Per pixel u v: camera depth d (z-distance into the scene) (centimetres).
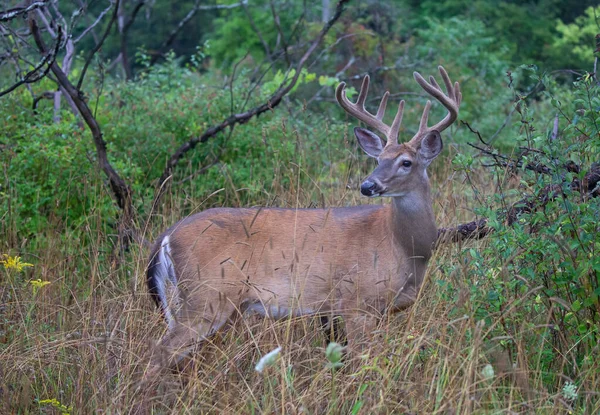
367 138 802
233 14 2466
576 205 647
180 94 1232
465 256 721
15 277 762
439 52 1945
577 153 712
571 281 649
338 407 586
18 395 616
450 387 555
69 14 2039
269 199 908
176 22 3000
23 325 682
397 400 578
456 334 616
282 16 2300
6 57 1009
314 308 724
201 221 719
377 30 2005
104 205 956
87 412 604
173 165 1070
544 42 2508
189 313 693
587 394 578
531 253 655
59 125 1027
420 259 722
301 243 722
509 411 534
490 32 2433
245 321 663
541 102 1571
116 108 1212
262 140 1063
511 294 654
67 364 648
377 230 724
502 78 1967
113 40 2584
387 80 1764
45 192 971
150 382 595
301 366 644
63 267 836
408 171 712
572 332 659
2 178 951
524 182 688
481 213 662
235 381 632
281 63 1930
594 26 2359
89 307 686
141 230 916
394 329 673
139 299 684
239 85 1272
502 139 1503
